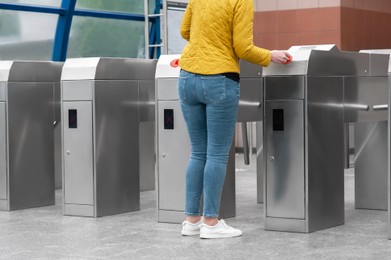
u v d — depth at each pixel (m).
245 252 4.53
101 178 6.05
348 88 5.46
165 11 10.25
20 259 4.46
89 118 6.03
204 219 4.98
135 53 11.06
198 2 4.89
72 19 9.95
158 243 4.86
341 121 5.39
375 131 6.18
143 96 6.42
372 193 6.23
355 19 11.23
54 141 7.43
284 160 5.14
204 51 4.81
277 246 4.70
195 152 5.04
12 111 6.52
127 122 6.27
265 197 5.24
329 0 10.98
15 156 6.55
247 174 9.04
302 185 5.09
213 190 4.94
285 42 11.37
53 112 6.86
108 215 6.11
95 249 4.71
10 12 9.27
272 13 11.45
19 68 6.57
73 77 6.10
